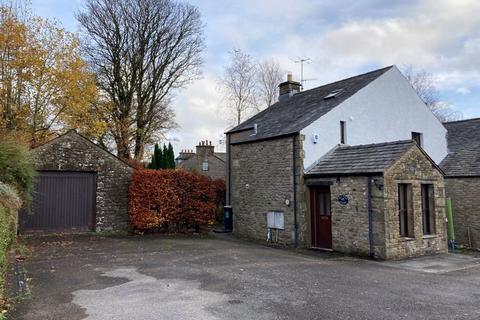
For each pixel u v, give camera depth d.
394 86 17.02
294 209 14.30
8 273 8.62
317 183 13.78
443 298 7.12
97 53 24.95
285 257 11.76
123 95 25.48
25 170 12.75
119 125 25.25
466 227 16.53
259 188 16.17
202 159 32.12
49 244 13.18
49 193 15.24
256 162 16.45
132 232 16.72
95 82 23.91
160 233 17.05
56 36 21.33
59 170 15.35
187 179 17.42
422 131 17.81
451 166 17.55
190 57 28.19
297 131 14.18
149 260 10.65
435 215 13.48
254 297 6.98
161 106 27.53
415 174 12.80
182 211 17.25
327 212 13.85
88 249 12.41
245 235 16.89
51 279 8.27
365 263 11.07
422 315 6.06
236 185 17.69
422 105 17.97
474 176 16.23
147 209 16.41
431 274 9.62
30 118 20.59
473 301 6.93
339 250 12.94
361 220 12.27
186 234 17.19
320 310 6.25
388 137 16.48
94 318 5.82
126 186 16.81
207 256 11.46
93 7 24.94
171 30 26.91
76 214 15.77
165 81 27.03
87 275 8.70
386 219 11.66
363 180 12.27
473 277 9.27
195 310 6.20
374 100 16.22
